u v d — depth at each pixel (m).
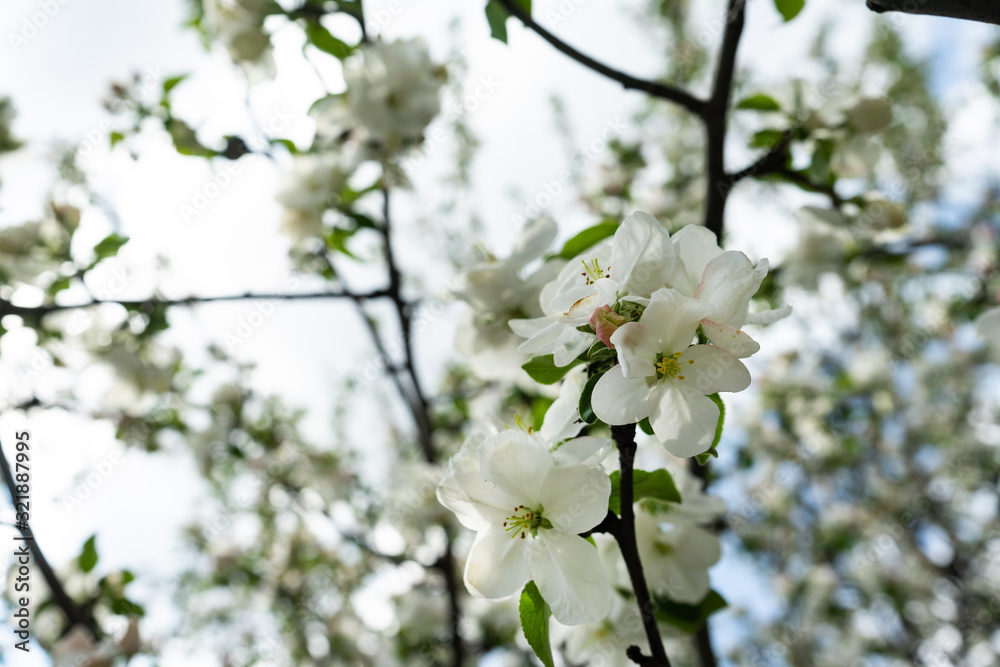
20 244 3.50
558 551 1.32
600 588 1.28
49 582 3.28
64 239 3.57
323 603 6.54
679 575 1.72
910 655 7.93
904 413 8.05
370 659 5.86
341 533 5.59
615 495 1.42
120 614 3.51
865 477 7.86
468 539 5.45
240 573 6.54
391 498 5.51
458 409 5.33
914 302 7.40
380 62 3.38
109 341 4.12
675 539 1.75
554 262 2.11
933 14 1.49
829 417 6.70
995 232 7.00
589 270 1.41
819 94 2.81
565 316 1.26
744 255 1.22
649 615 1.29
